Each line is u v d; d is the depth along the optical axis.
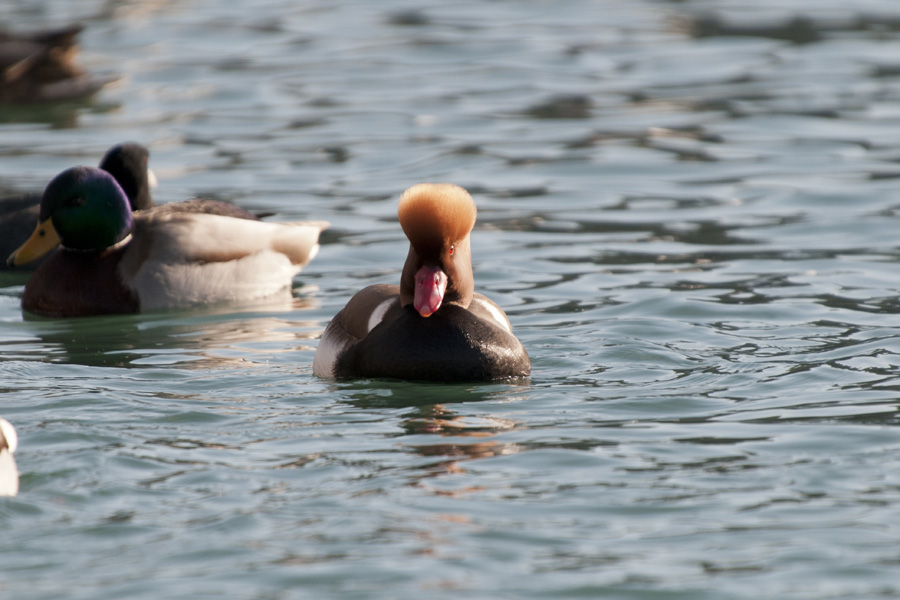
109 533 7.32
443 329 10.67
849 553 7.00
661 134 23.36
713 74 28.58
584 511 7.64
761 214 18.14
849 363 11.12
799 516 7.54
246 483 8.12
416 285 10.52
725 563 6.91
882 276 14.67
